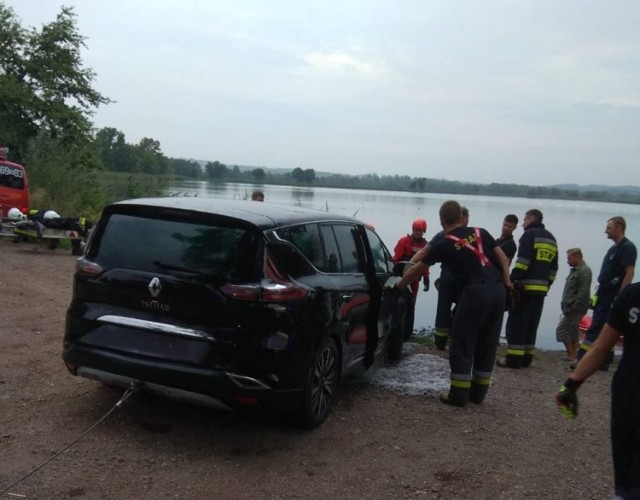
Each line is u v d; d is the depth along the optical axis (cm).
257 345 433
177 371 428
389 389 648
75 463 413
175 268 448
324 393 515
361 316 572
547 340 1183
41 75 2739
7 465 402
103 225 484
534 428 572
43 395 531
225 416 517
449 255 600
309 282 481
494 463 481
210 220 459
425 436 523
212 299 434
